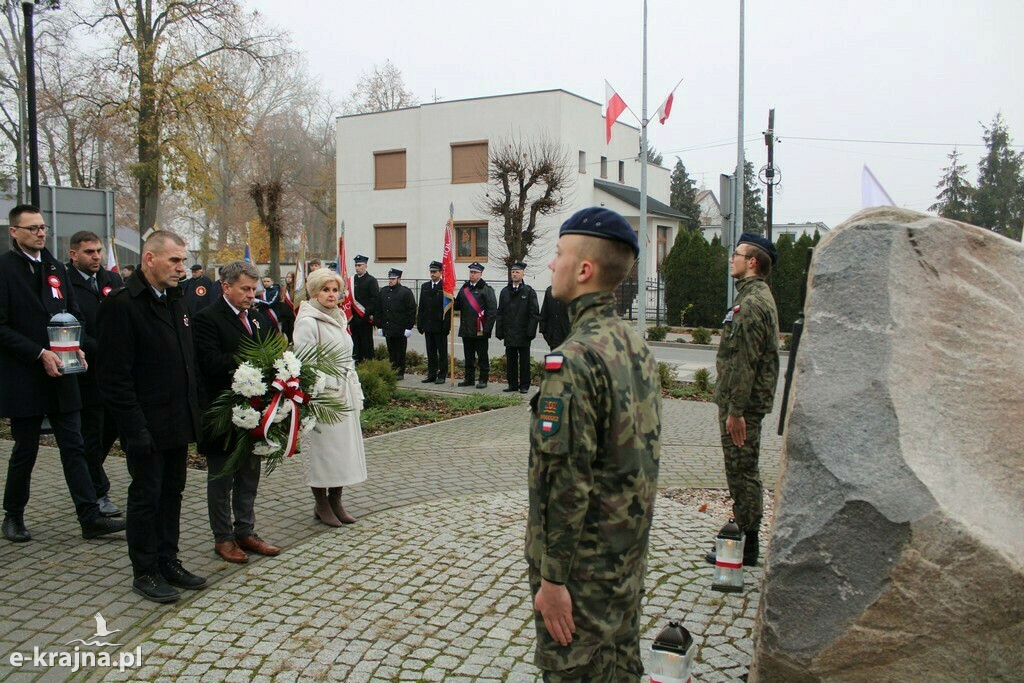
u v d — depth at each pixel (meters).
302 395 5.12
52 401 5.41
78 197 11.70
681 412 11.23
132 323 4.42
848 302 2.95
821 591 2.69
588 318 2.50
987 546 2.52
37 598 4.56
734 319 4.80
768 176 20.00
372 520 5.98
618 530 2.39
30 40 9.21
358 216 36.81
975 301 2.96
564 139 32.03
